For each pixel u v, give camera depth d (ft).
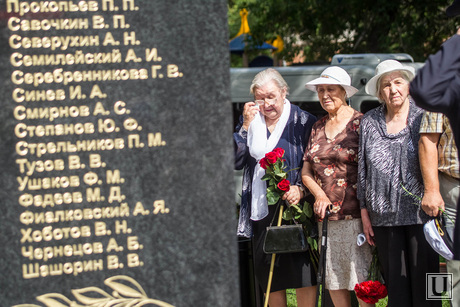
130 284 9.25
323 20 49.60
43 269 9.12
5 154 9.02
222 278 9.33
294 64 37.70
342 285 15.49
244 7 50.78
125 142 9.17
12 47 9.01
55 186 9.11
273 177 15.48
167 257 9.27
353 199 15.37
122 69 9.13
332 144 15.55
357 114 15.84
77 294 9.18
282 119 16.30
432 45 49.78
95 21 9.08
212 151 9.25
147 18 9.13
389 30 48.21
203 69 9.21
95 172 9.14
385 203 14.53
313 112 33.24
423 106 9.20
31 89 9.05
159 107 9.19
